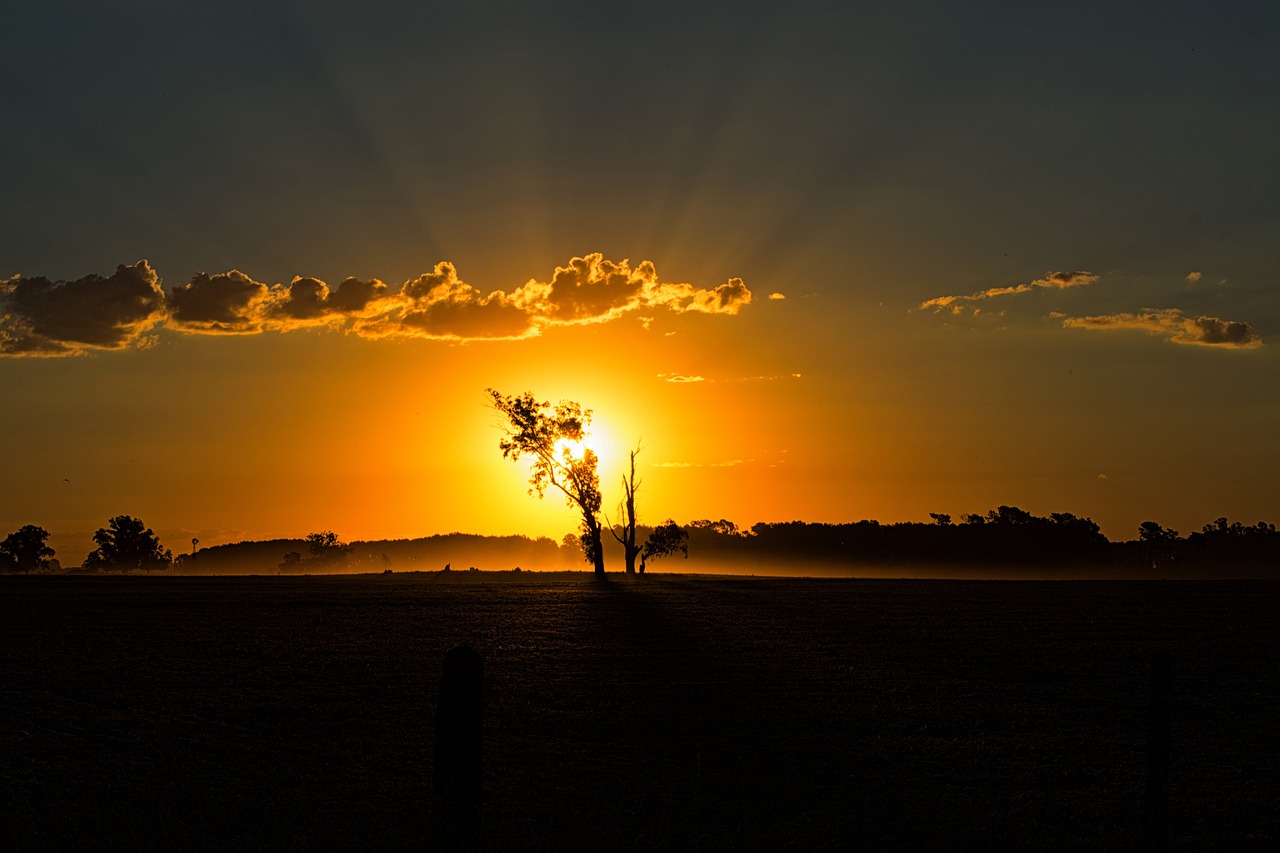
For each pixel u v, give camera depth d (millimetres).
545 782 17781
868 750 20625
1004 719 24031
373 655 33188
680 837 14125
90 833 13656
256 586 76812
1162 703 11430
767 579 99125
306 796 16766
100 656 32031
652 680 28656
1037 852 14219
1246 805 17219
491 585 79750
